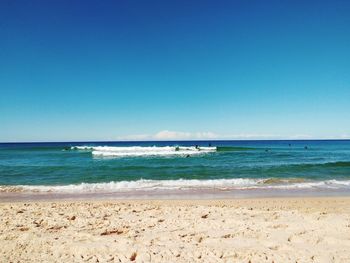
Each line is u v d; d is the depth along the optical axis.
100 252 5.82
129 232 7.11
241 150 51.75
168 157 35.34
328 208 10.80
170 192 15.12
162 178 20.25
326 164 28.34
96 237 6.69
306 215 9.09
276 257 5.58
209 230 7.30
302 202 12.02
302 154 44.69
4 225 7.75
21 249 6.00
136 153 37.16
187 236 6.84
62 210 9.98
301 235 6.83
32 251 5.90
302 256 5.63
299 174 22.27
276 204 11.59
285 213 9.35
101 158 34.66
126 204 11.49
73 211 9.77
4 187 16.64
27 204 11.53
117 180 19.50
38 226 7.71
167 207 10.54
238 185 17.28
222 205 11.34
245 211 9.70
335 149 64.12
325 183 18.11
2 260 5.46
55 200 13.23
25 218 8.55
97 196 14.16
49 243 6.31
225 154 41.34
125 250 5.89
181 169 24.89
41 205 11.25
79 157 37.22
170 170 24.28
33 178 20.48
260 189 15.98
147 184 17.52
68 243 6.29
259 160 33.31
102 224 7.87
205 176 21.16
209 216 8.96
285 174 22.22
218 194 14.54
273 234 6.93
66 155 41.22
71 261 5.41
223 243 6.37
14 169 25.34
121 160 32.19
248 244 6.30
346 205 11.41
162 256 5.61
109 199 13.41
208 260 5.45
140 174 22.08
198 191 15.39
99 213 9.41
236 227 7.54
